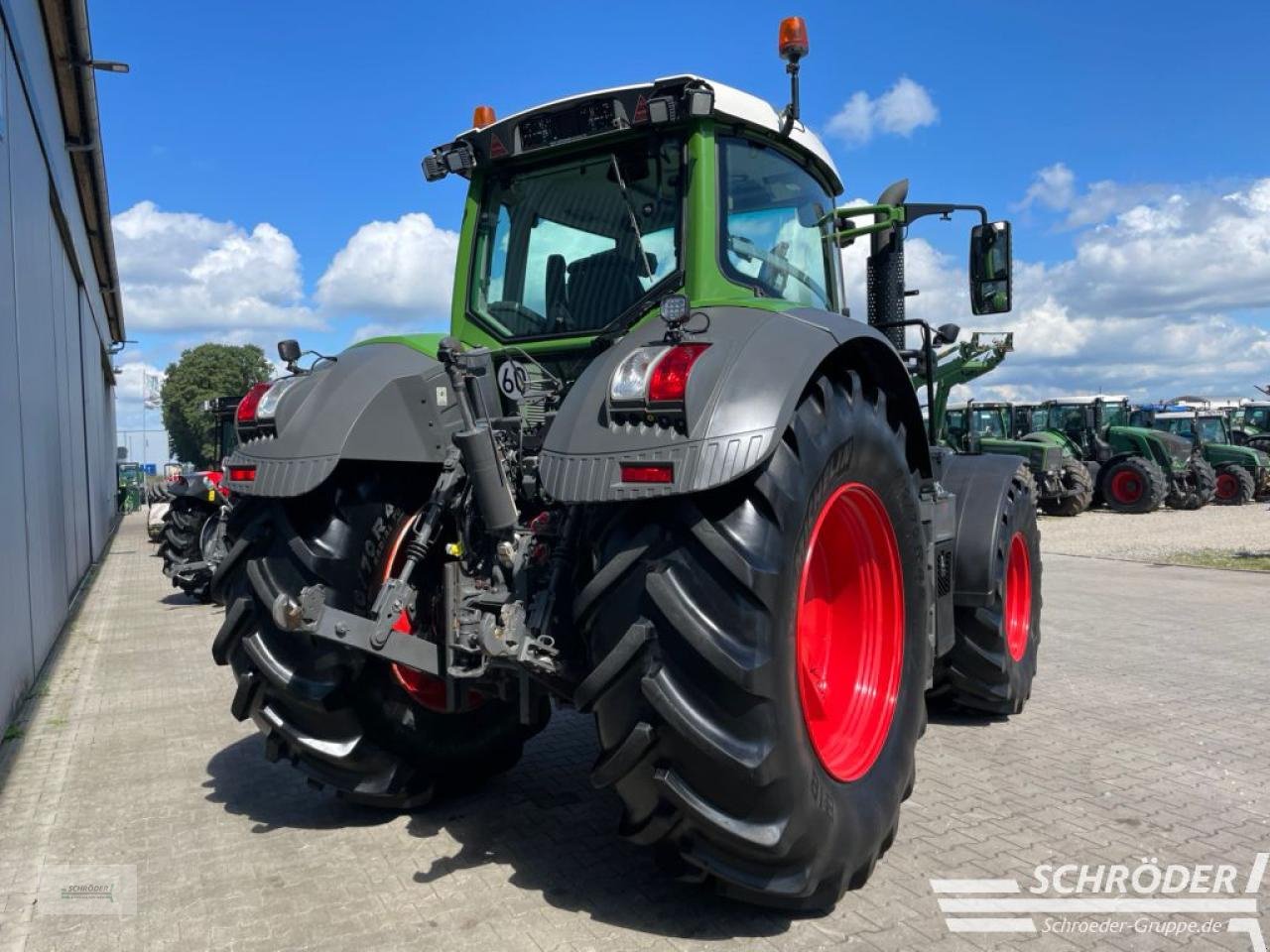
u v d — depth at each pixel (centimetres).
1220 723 464
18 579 553
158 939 257
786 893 243
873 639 313
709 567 232
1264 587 954
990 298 454
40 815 354
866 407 287
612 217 329
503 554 268
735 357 242
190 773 403
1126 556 1244
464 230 368
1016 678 469
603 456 237
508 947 249
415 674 333
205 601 940
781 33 363
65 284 1041
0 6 562
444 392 313
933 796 363
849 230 438
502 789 372
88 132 1084
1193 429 2425
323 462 290
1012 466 475
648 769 234
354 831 332
